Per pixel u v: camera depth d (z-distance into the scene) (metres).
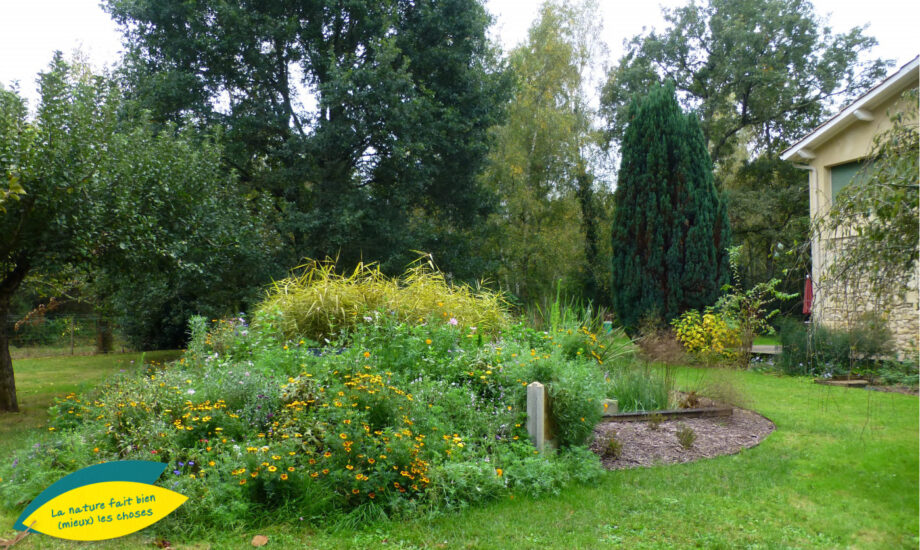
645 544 3.53
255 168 17.34
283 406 4.66
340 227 14.73
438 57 16.56
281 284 8.25
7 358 8.05
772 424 6.71
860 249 4.51
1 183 6.32
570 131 24.44
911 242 4.28
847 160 12.18
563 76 25.12
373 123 15.27
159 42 14.92
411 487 4.01
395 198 16.16
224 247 10.65
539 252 23.34
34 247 7.38
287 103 16.75
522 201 23.47
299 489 3.84
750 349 12.38
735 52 25.08
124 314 16.95
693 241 13.82
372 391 4.43
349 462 3.96
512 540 3.55
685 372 10.13
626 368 8.00
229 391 4.70
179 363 6.32
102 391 5.54
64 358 17.16
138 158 8.36
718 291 13.87
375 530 3.65
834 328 10.49
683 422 6.64
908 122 6.04
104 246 7.72
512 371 5.49
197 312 15.19
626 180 14.89
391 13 16.16
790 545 3.53
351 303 7.20
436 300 7.71
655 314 13.90
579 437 5.05
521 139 23.81
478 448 4.72
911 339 10.71
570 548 3.46
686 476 4.79
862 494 4.39
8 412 7.86
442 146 16.31
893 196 4.18
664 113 14.34
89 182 7.36
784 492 4.43
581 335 7.98
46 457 4.39
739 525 3.82
